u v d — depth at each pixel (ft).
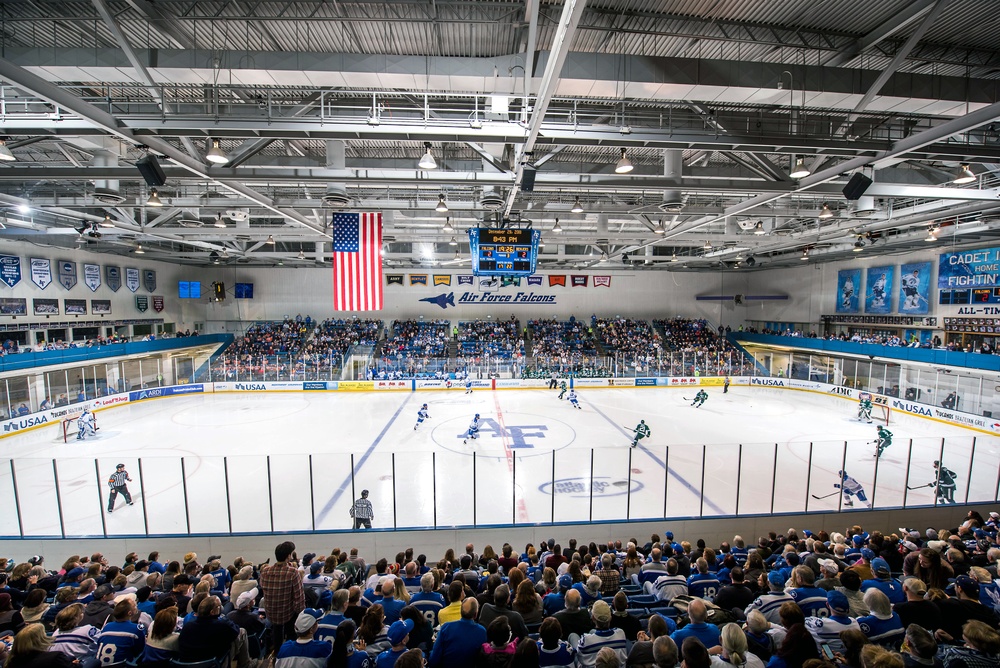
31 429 67.05
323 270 129.49
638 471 48.19
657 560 22.76
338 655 12.11
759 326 137.59
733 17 25.25
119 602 14.42
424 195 59.88
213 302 127.65
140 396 88.17
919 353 79.36
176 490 43.04
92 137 37.01
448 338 123.44
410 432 65.82
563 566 21.81
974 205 53.01
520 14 24.89
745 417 75.97
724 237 80.33
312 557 25.04
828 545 27.14
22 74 21.93
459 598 16.21
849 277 107.14
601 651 10.63
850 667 11.76
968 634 11.16
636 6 24.49
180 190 59.88
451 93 27.91
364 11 24.84
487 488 43.45
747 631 13.57
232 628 13.41
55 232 70.23
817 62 28.25
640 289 138.51
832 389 95.61
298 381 98.37
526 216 69.51
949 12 24.04
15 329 77.51
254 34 26.76
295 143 44.04
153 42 27.84
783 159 46.11
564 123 29.94
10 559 32.04
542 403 87.35
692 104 31.17
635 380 104.99
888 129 36.24
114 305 99.45
